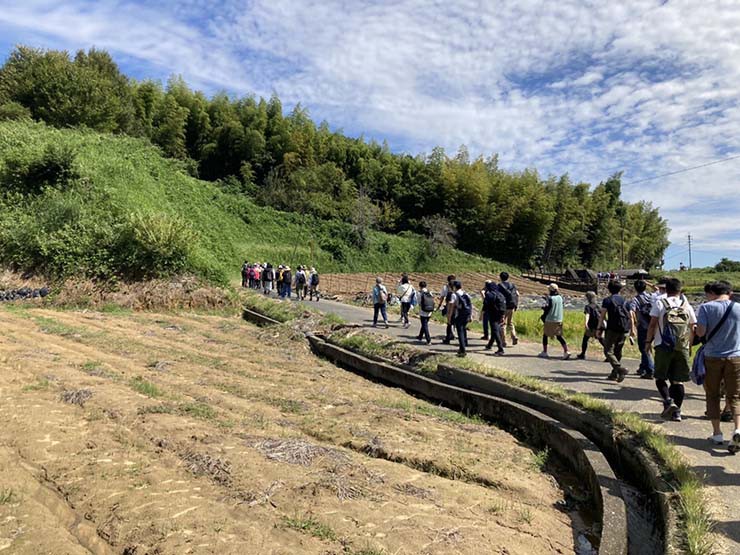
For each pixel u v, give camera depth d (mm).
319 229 49344
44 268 17578
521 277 52438
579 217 65375
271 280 24766
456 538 3941
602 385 7938
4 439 5695
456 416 7691
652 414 6410
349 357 11305
